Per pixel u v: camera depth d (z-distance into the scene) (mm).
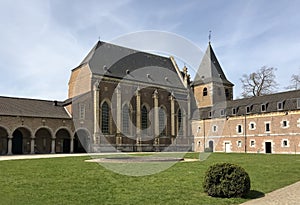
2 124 45344
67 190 13008
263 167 22312
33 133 48250
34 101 53594
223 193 11805
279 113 52906
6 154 45969
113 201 11102
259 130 55500
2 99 49875
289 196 12312
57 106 55062
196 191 12914
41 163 25734
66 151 53219
